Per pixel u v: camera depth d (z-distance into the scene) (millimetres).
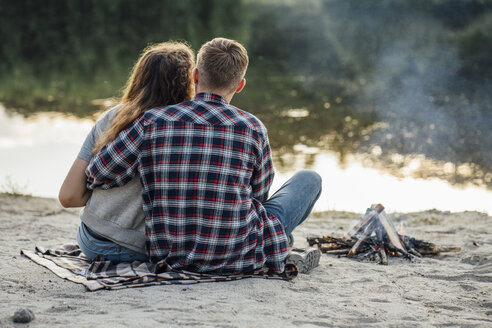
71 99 15070
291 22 24875
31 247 3891
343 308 2709
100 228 2967
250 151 2848
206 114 2824
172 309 2561
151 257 2990
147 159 2797
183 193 2795
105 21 24359
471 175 8703
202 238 2834
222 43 2914
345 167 9242
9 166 8727
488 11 21094
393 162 9523
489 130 11250
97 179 2812
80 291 2799
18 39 23344
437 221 5512
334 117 13070
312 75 20422
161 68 2930
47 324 2338
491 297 2998
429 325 2535
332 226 5383
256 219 2988
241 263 2953
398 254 3904
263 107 14453
